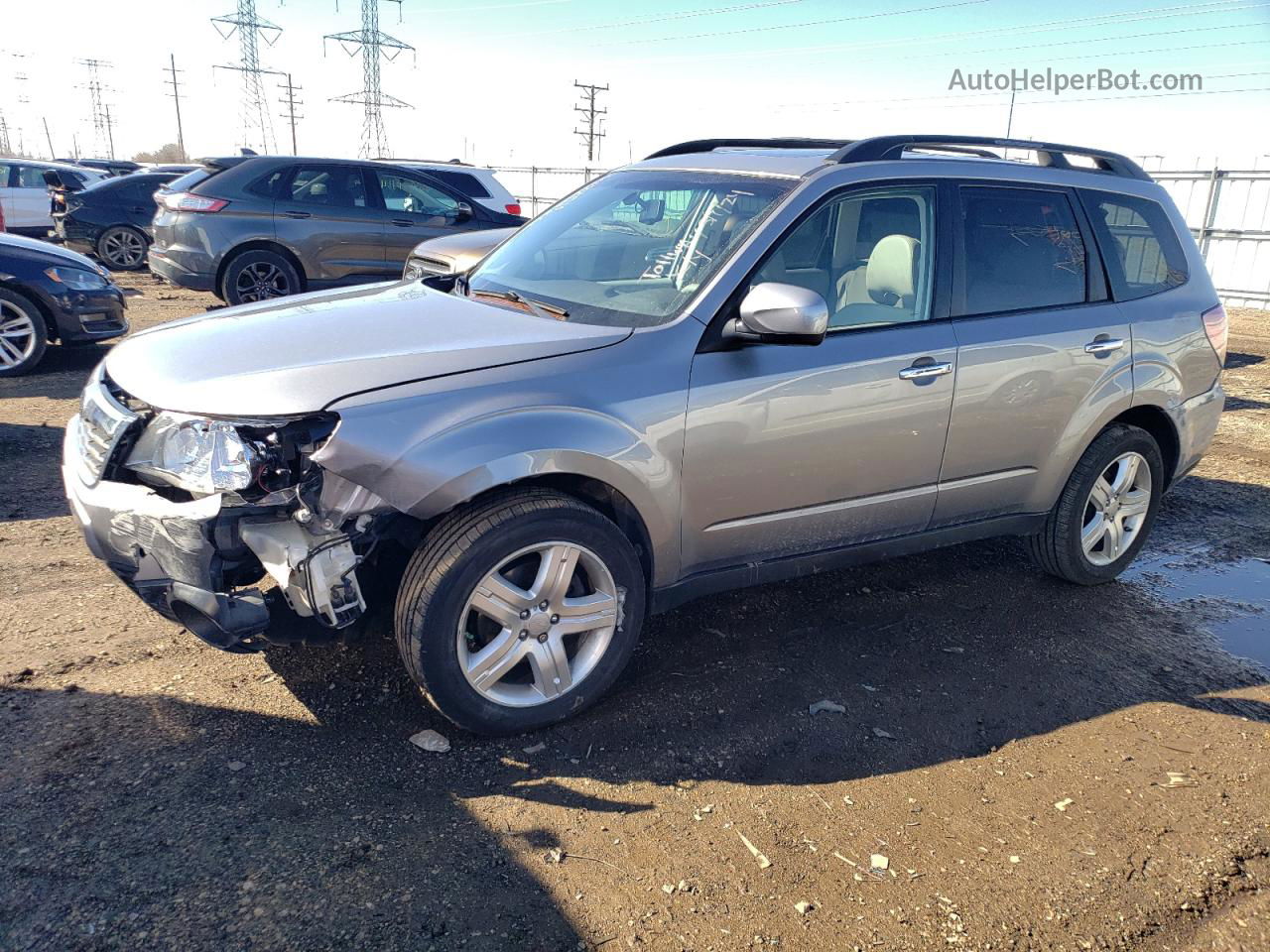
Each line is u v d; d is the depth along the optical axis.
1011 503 4.20
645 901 2.46
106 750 2.91
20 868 2.41
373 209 10.75
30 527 4.70
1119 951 2.39
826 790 2.96
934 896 2.53
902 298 3.73
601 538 3.09
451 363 2.98
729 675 3.61
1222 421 8.25
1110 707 3.56
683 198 3.85
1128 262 4.46
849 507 3.69
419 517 2.83
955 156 4.28
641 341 3.21
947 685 3.64
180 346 3.23
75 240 15.27
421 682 2.95
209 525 2.73
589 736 3.17
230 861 2.48
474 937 2.30
